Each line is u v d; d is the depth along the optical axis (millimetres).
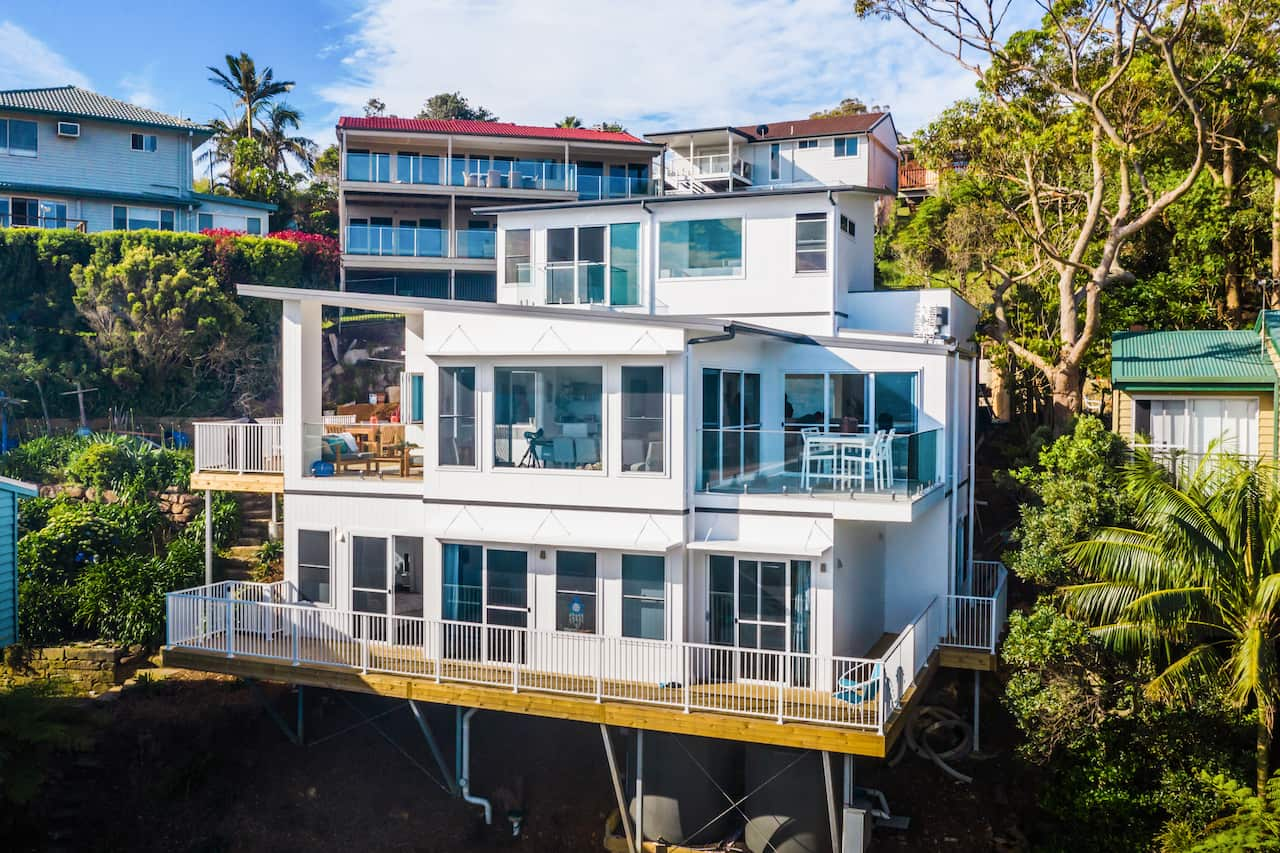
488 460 18156
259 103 58875
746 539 17109
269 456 20797
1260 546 15492
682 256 24031
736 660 15773
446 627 18250
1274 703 15305
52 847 17984
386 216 45031
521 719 19906
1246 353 21125
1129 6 22781
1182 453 19609
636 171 47656
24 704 17031
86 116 43594
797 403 20672
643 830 17500
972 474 22938
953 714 19219
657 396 17031
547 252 25422
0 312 36375
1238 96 26391
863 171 50688
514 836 18078
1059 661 16781
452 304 18188
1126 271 28562
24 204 42500
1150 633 15594
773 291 23188
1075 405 26344
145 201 44312
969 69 26156
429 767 19422
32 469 29266
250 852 17922
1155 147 26859
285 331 19766
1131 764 16531
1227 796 15219
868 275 25500
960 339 24250
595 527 17438
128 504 26547
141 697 20578
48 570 23344
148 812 18609
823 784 16562
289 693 20766
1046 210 31078
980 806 18203
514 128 46219
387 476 20016
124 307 35469
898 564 20188
